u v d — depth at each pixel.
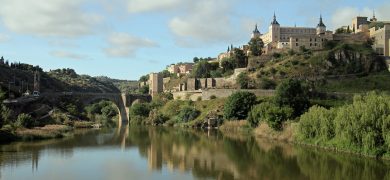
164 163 106.62
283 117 163.88
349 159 108.75
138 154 121.69
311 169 98.38
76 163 104.19
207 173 94.19
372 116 110.75
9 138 142.62
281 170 97.81
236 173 94.62
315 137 137.62
